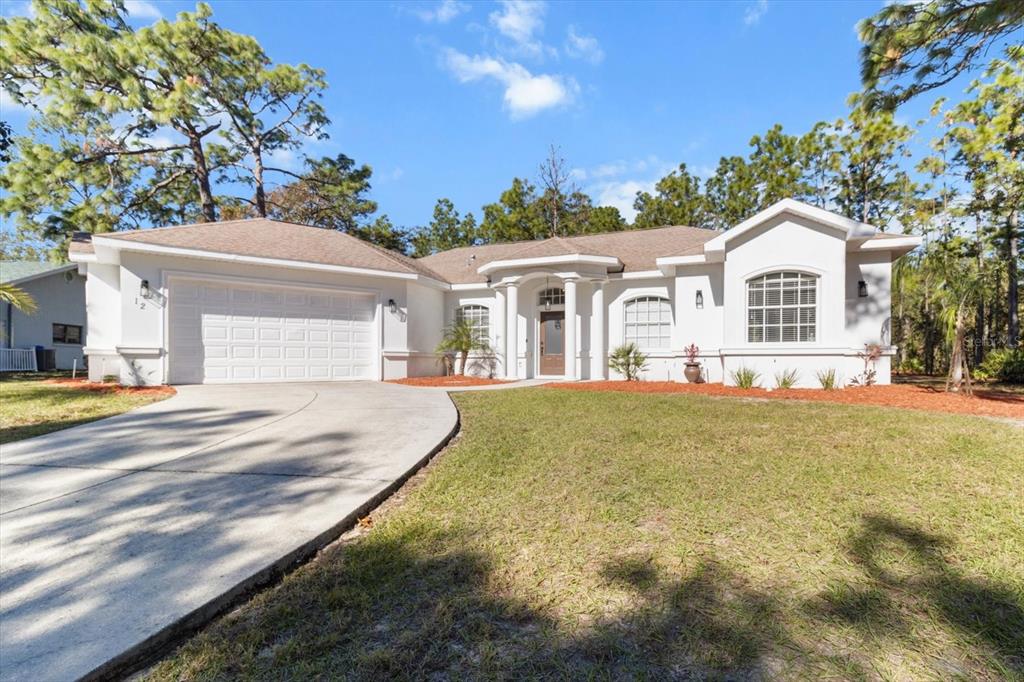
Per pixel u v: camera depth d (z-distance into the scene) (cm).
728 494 386
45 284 2117
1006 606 232
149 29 1930
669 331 1502
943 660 197
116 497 388
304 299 1375
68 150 1911
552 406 864
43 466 479
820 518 338
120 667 200
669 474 438
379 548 307
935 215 1855
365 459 496
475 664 199
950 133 1712
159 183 2306
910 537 307
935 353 1934
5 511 360
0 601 239
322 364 1398
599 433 618
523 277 1535
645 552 293
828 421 690
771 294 1224
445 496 396
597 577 266
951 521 330
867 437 580
